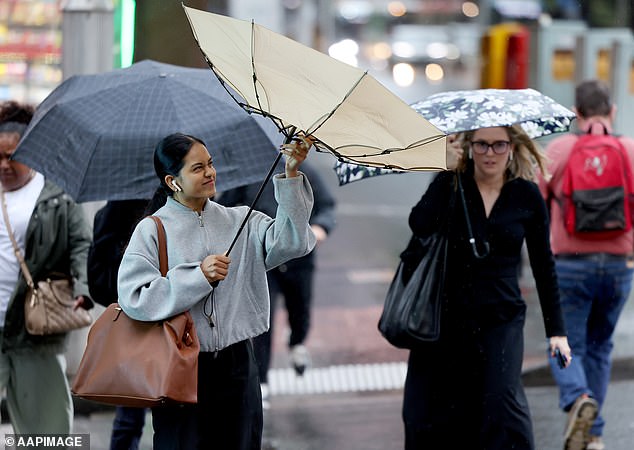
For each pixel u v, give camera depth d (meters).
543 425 18.19
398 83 77.12
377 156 9.59
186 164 10.66
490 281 13.37
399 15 92.00
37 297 13.93
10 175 13.98
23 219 13.97
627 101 29.34
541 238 13.76
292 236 10.74
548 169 16.59
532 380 20.72
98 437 17.38
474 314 13.32
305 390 20.64
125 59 20.22
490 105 13.45
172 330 10.41
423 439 13.57
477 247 13.28
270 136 12.99
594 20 53.31
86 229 14.20
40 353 14.16
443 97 13.94
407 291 13.27
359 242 35.22
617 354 21.41
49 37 24.69
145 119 13.08
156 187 12.91
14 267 14.00
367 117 9.67
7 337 14.06
